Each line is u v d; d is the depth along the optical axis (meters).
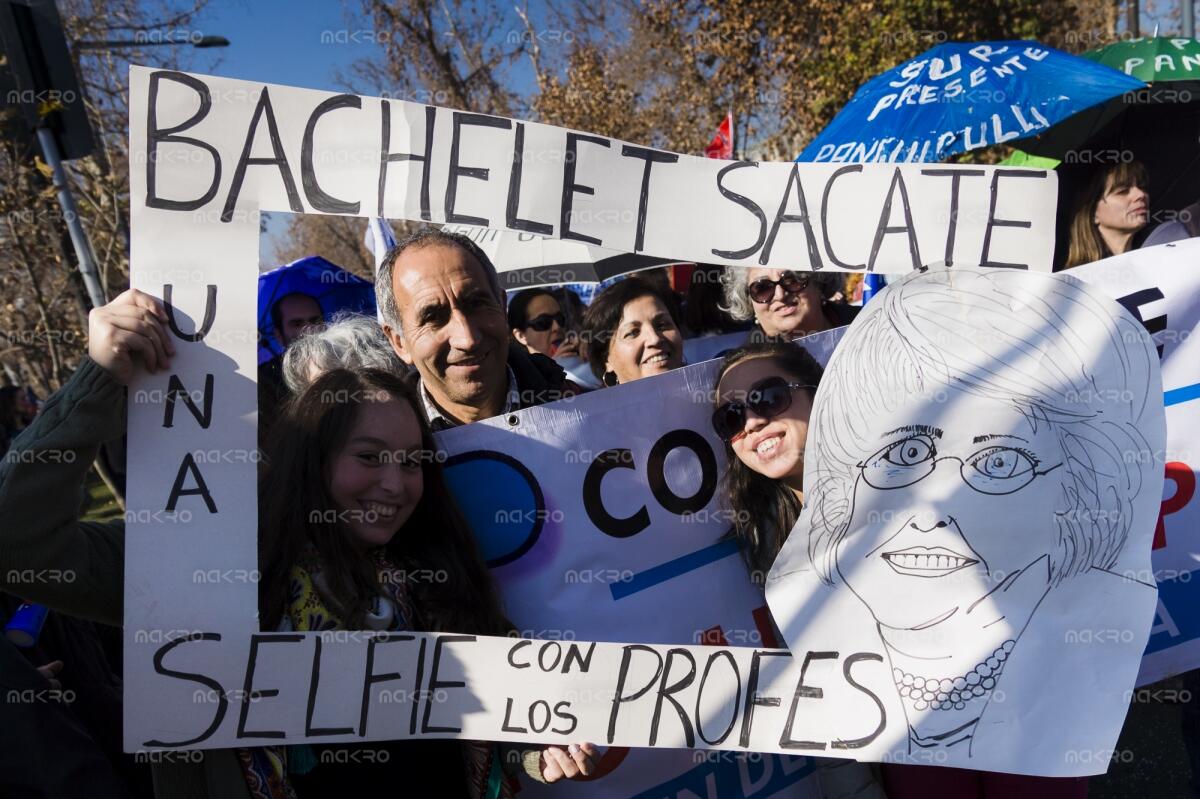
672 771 2.02
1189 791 3.04
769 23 10.84
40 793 1.62
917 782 1.92
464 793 1.83
